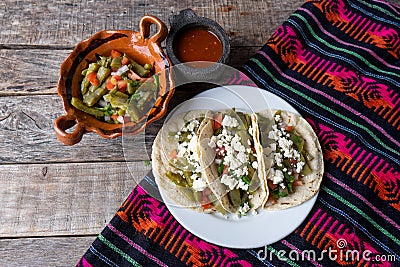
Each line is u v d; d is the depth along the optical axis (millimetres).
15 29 921
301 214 752
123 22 935
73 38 917
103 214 780
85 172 805
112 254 739
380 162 802
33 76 879
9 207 780
